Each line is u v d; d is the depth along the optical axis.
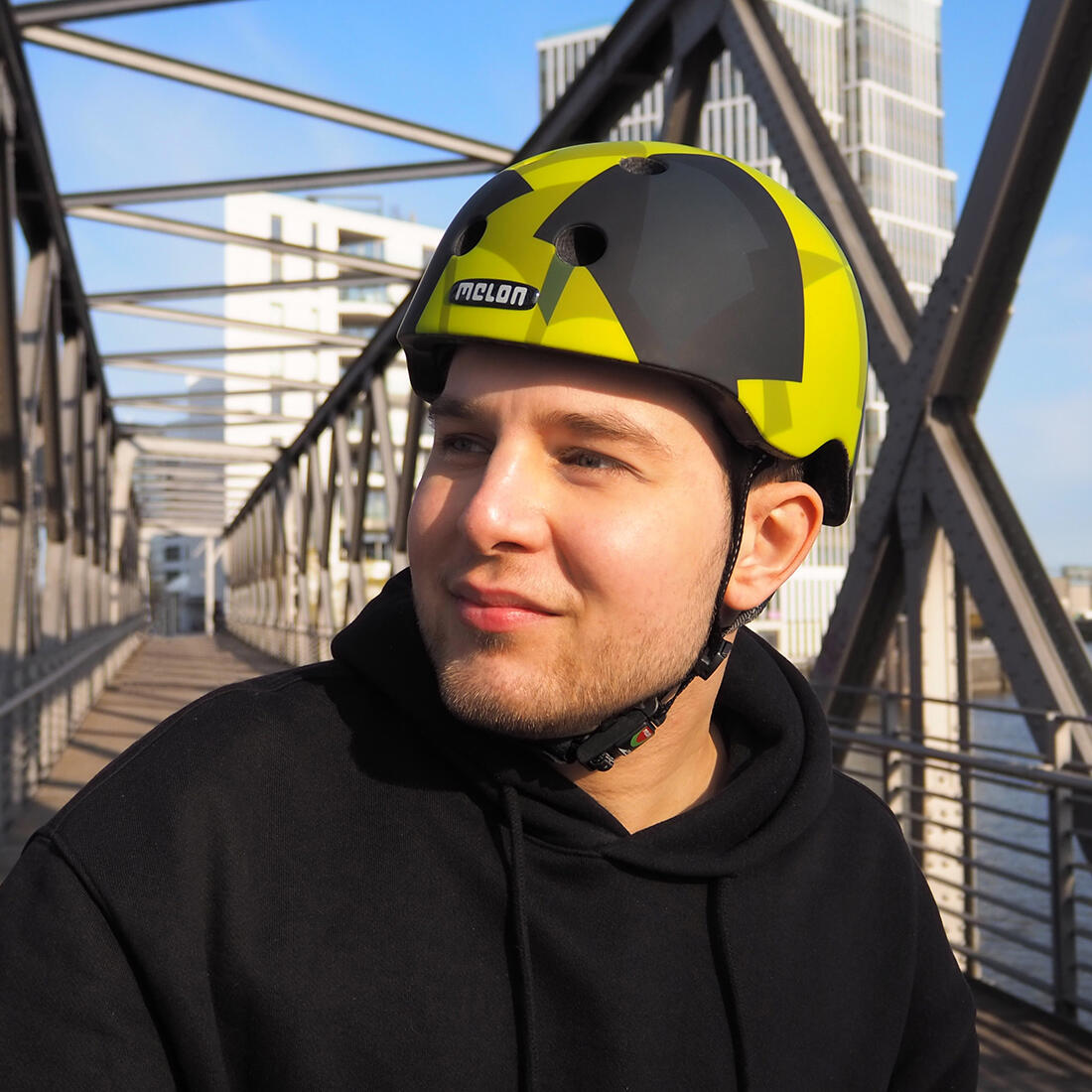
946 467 3.89
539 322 0.70
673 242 0.73
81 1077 0.61
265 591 32.94
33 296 9.22
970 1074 0.96
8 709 6.00
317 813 0.72
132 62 7.95
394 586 0.86
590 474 0.72
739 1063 0.76
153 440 28.11
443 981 0.69
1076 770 3.54
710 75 5.60
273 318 52.06
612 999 0.71
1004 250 3.72
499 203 0.76
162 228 10.91
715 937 0.77
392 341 13.54
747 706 0.89
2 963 0.63
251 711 0.75
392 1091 0.65
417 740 0.76
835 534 36.88
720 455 0.77
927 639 4.10
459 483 0.74
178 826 0.67
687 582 0.74
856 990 0.86
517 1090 0.68
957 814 4.41
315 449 23.08
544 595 0.70
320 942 0.67
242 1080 0.66
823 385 0.82
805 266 0.81
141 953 0.64
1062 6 3.28
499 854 0.73
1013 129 3.54
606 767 0.75
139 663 26.11
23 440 6.88
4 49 6.67
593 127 6.78
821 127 4.63
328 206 54.16
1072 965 3.53
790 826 0.82
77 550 14.55
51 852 0.66
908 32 41.03
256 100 8.45
